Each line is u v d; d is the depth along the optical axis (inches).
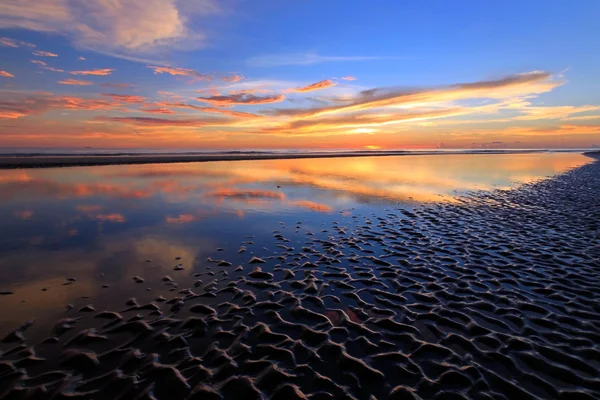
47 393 149.3
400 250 357.1
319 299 245.3
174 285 263.9
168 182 853.8
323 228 441.7
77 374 161.9
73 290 250.5
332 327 207.6
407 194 721.6
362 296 251.1
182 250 346.0
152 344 186.7
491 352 182.5
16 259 308.5
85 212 498.6
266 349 183.9
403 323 213.0
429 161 2027.6
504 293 254.7
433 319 217.9
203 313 221.6
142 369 166.4
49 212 492.4
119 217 475.5
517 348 186.1
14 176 904.3
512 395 152.5
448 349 185.6
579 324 210.7
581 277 283.1
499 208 575.2
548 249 356.5
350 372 167.0
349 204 604.1
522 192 753.0
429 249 360.2
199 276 282.4
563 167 1510.8
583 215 514.3
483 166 1593.3
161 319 212.7
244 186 805.2
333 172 1219.9
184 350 181.9
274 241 382.9
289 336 197.3
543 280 278.1
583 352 181.9
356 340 193.8
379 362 174.7
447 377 163.5
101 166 1301.7
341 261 323.3
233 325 207.8
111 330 199.3
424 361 175.6
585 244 372.2
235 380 159.8
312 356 178.7
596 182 918.4
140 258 320.2
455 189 802.8
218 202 599.8
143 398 148.3
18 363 168.1
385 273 294.8
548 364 172.4
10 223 427.8
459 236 408.5
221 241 379.2
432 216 514.9
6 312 216.7
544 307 232.8
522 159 2293.3
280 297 247.4
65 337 190.9
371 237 403.5
